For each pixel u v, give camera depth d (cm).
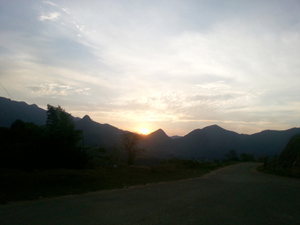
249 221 666
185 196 1010
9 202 769
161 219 645
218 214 723
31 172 1097
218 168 3153
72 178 1133
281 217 722
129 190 1124
